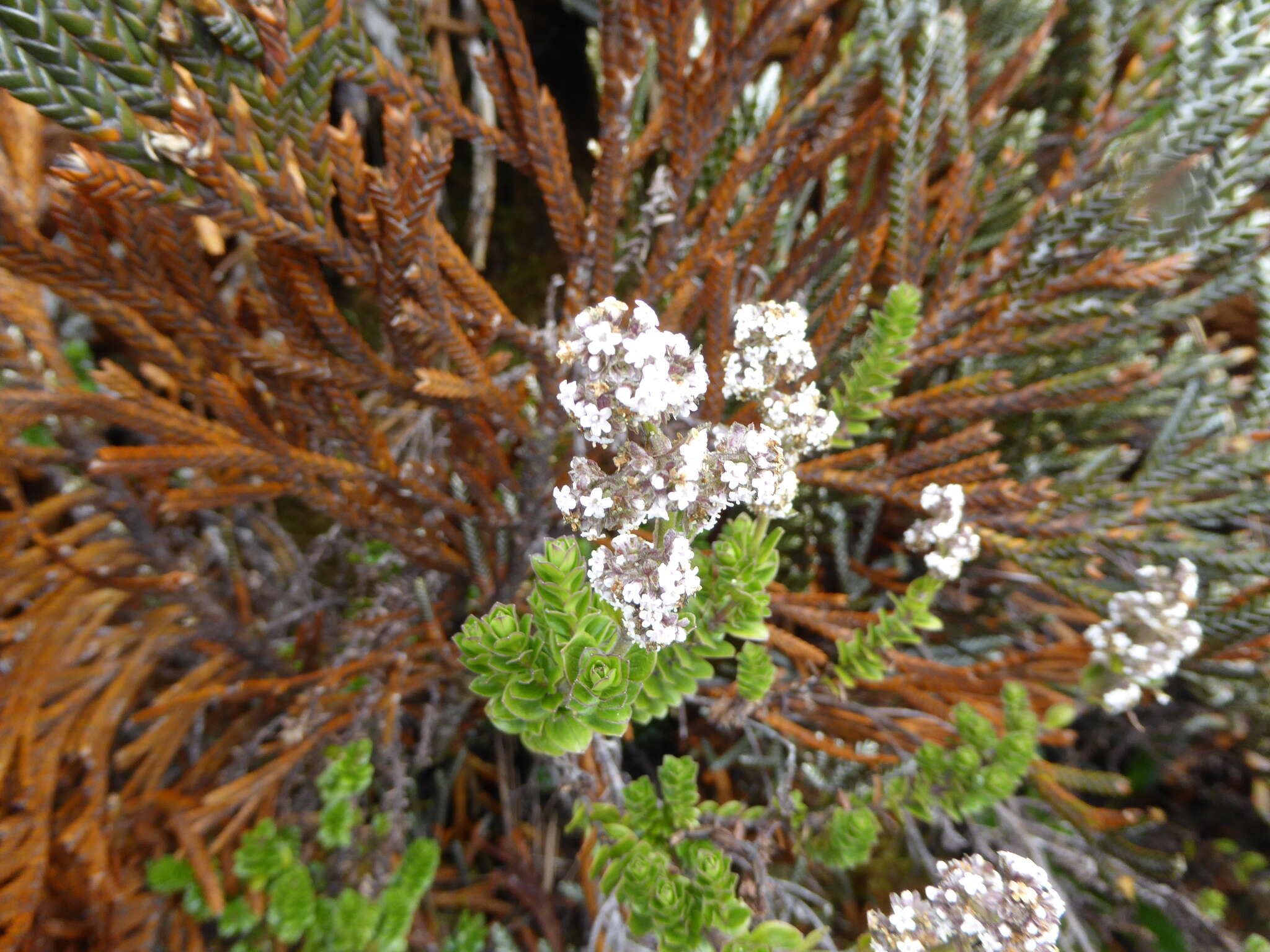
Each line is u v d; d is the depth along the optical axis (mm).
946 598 234
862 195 228
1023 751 154
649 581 102
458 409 188
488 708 120
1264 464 178
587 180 304
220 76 123
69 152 199
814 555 230
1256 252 179
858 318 226
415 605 220
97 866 172
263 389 222
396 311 162
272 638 231
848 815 156
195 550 232
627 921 155
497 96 169
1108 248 182
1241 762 221
